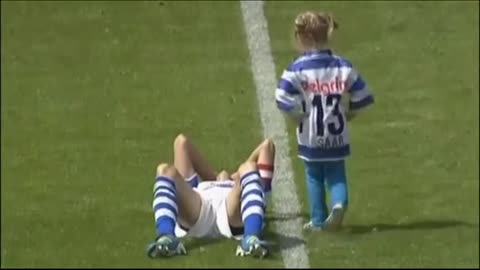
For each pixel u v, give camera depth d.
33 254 34.41
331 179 34.34
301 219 35.78
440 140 42.06
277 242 34.34
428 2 52.09
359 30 50.50
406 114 44.09
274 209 36.56
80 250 34.53
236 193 33.50
